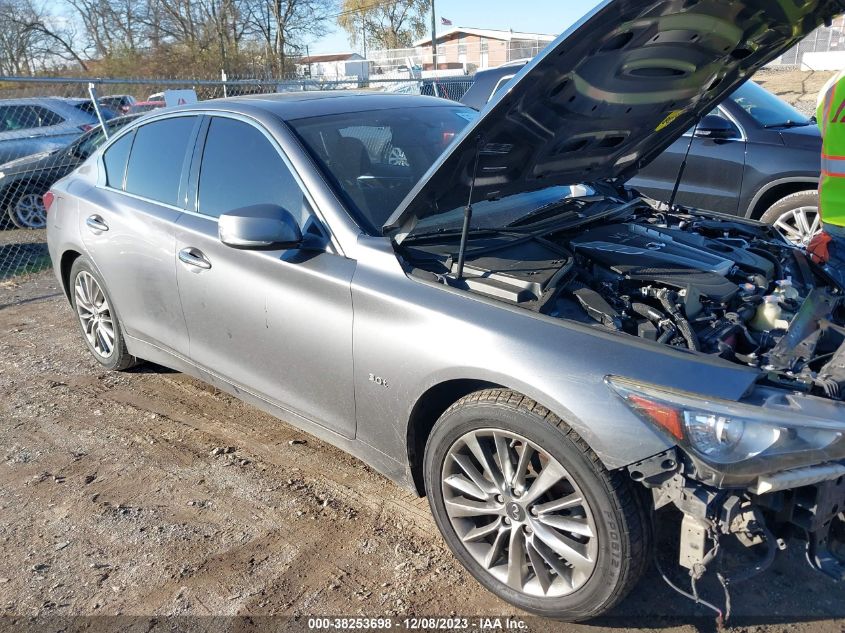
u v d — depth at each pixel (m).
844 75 3.06
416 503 3.28
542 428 2.32
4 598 2.81
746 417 2.07
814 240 3.47
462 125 3.90
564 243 3.15
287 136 3.34
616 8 2.28
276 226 2.92
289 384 3.29
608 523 2.24
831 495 2.13
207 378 3.90
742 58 3.10
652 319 2.54
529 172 3.13
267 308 3.24
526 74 2.38
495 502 2.58
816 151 5.86
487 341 2.45
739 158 6.21
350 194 3.15
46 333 6.00
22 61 41.06
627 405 2.17
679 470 2.12
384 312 2.76
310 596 2.73
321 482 3.49
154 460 3.78
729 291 2.72
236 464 3.70
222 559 2.97
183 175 3.86
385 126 3.63
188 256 3.65
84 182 4.66
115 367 4.80
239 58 37.56
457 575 2.81
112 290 4.38
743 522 2.20
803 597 2.59
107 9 36.84
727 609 2.25
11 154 11.19
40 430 4.18
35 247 9.52
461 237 2.90
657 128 3.50
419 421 2.79
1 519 3.32
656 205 4.03
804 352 2.44
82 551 3.07
